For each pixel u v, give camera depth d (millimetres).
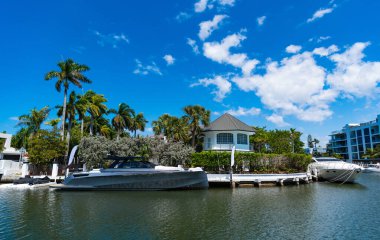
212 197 17344
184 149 27859
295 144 51469
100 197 17062
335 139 102688
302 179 28609
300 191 21250
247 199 16531
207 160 27109
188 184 20672
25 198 16547
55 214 11914
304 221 10953
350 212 12812
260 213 12383
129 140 26969
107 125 51000
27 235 8789
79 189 20078
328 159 34625
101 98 40281
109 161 26219
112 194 18453
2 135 45469
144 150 27375
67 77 35969
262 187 24266
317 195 18766
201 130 41500
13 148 48344
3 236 8680
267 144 45875
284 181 26891
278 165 30000
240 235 8984
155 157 27578
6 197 16953
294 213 12469
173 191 20094
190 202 15273
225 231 9422
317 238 8789
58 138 30734
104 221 10664
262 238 8719
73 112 36469
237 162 27297
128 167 20641
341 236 9008
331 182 30469
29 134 39594
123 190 20188
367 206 14445
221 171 26859
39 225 10016
